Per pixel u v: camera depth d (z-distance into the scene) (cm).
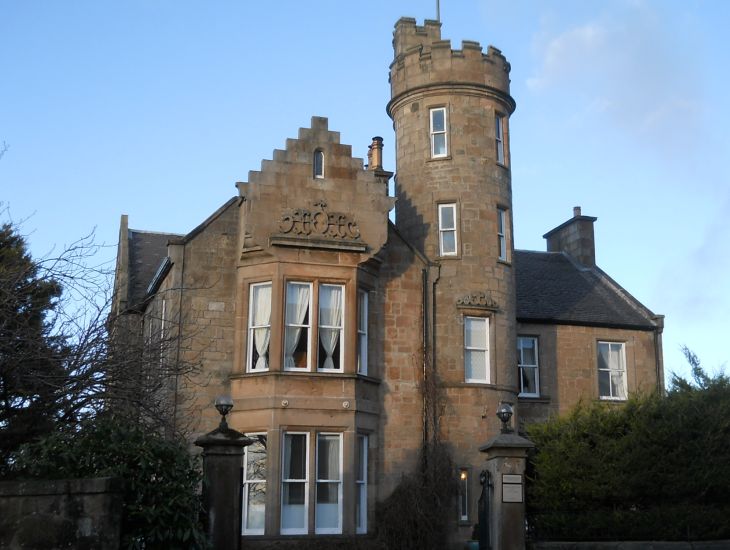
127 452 1155
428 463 2322
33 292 1306
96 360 1270
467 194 2581
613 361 3006
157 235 3238
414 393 2394
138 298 2625
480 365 2511
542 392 2853
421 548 2223
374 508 2273
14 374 1202
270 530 2097
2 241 1526
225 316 2281
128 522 1114
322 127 2339
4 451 1269
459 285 2512
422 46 2706
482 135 2645
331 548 2128
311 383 2205
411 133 2678
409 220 2614
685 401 2166
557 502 2131
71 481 1033
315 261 2270
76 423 1305
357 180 2339
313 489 2155
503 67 2738
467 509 2366
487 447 1591
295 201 2273
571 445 2161
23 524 1012
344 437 2214
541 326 2922
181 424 1945
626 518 2070
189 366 1734
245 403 2192
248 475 2162
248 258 2280
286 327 2238
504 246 2650
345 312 2280
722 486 2108
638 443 2116
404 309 2441
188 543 1157
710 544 2012
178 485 1161
